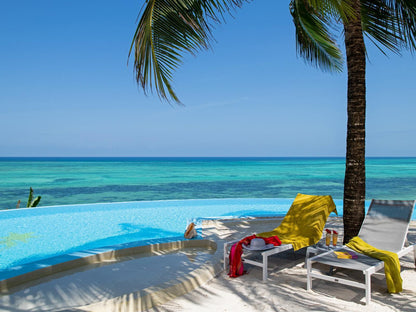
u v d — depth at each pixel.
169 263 4.96
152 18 3.75
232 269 4.10
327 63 6.57
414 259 4.29
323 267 4.33
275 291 3.55
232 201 13.14
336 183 27.17
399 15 4.51
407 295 3.38
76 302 3.49
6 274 4.05
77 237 7.60
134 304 3.09
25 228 8.38
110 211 10.88
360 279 3.85
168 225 8.97
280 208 11.88
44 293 3.74
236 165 62.44
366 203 13.46
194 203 12.59
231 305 3.21
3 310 3.27
